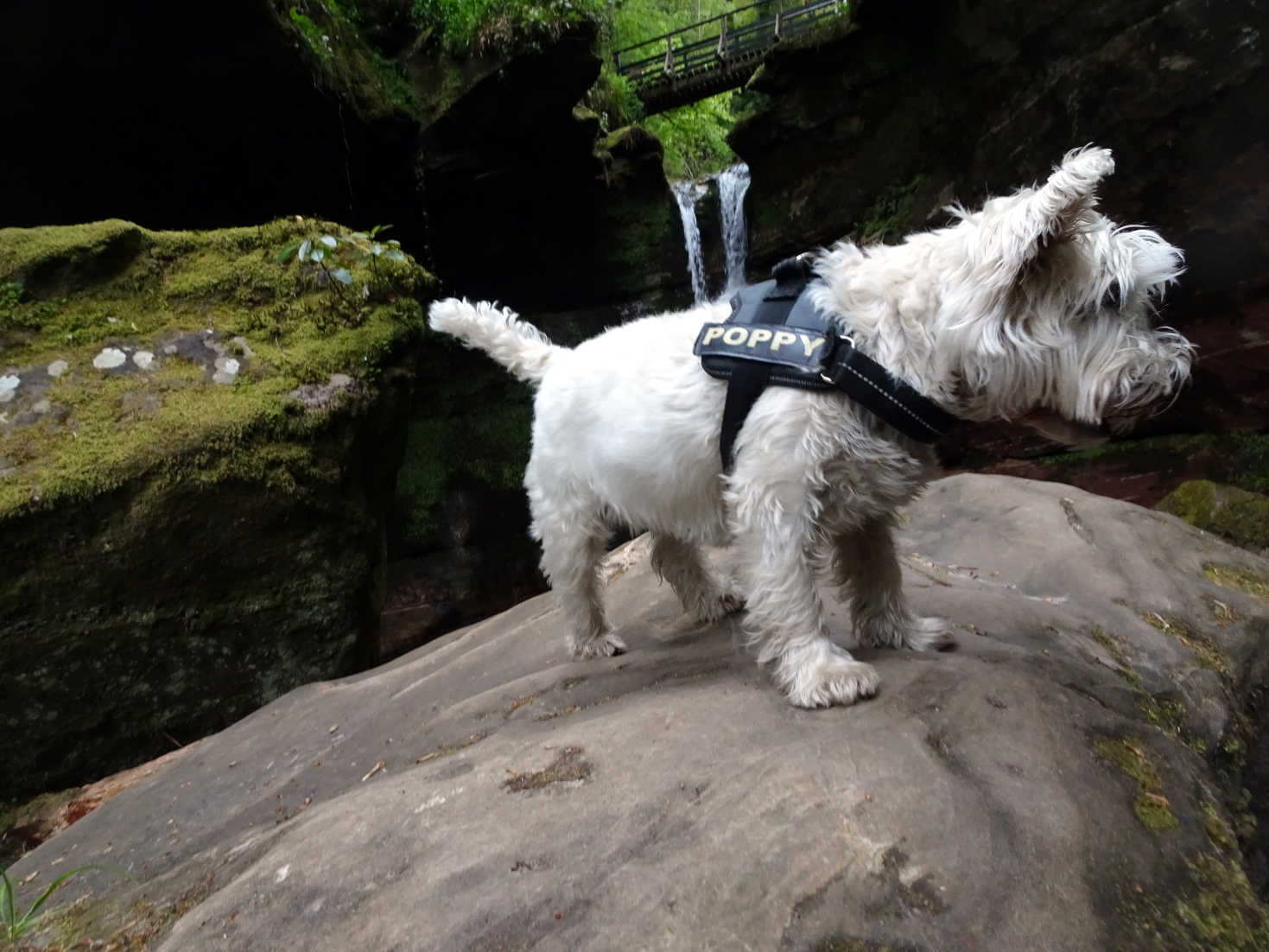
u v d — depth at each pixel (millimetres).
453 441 2891
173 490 949
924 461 602
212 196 2299
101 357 1016
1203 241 1761
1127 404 543
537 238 3168
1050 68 1995
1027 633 699
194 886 534
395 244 1230
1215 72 1667
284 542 1008
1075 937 375
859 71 2574
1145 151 1812
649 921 394
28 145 1925
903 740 488
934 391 569
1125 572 843
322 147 2307
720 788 468
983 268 536
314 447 1032
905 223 2549
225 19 1826
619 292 3436
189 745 940
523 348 856
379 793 543
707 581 850
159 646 960
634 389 683
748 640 712
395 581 2734
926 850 411
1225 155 1696
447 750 657
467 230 2982
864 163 2688
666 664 714
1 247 1043
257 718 880
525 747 563
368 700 851
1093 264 535
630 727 558
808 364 569
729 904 395
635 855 434
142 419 975
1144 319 555
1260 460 1737
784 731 525
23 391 973
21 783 915
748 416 595
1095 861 417
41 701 917
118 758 953
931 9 2299
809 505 585
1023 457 2051
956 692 545
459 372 2918
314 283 1132
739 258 3309
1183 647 716
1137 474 1890
